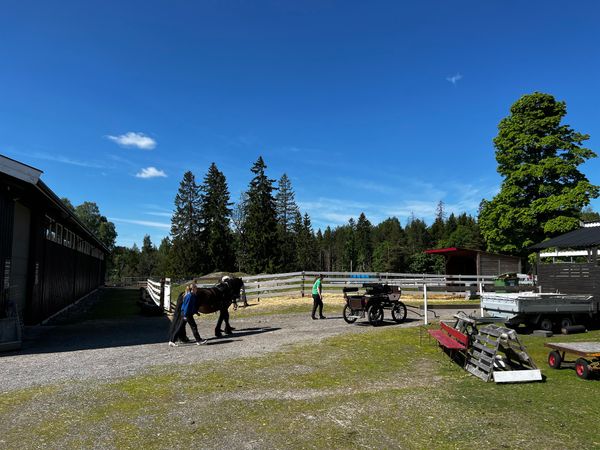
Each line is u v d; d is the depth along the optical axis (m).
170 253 66.19
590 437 5.21
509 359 8.49
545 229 27.28
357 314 14.06
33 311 15.23
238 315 17.03
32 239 15.27
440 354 9.73
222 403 6.38
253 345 10.74
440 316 15.80
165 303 21.27
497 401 6.54
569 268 14.76
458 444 5.04
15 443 4.97
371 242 101.06
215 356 9.52
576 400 6.58
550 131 29.09
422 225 109.81
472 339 8.80
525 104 29.50
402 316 15.74
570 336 12.05
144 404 6.31
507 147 29.97
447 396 6.79
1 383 7.41
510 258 26.89
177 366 8.59
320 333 12.39
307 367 8.52
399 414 5.99
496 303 13.05
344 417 5.87
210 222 63.66
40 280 16.19
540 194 29.05
